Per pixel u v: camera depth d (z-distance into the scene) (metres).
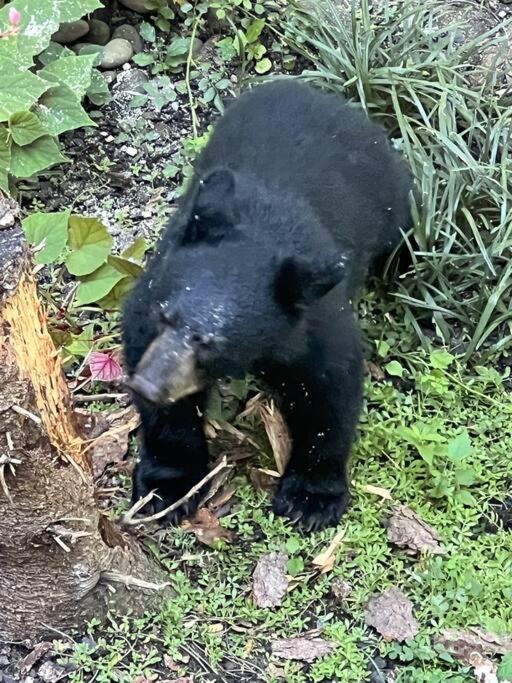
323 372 2.40
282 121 2.63
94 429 2.61
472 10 3.30
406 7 3.17
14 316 2.01
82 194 3.00
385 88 3.06
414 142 2.96
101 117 3.10
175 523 2.54
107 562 2.32
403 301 2.87
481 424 2.72
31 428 2.08
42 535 2.21
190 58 3.16
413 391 2.78
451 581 2.48
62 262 2.82
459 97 3.04
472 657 2.38
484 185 2.93
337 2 3.26
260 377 2.41
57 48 3.08
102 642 2.36
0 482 2.11
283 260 2.25
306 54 3.17
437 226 2.87
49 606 2.32
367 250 2.71
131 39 3.20
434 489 2.59
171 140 3.09
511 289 2.88
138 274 2.65
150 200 3.00
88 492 2.24
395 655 2.39
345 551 2.51
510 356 2.86
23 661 2.34
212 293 2.23
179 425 2.48
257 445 2.63
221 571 2.48
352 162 2.67
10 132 2.82
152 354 2.24
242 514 2.55
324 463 2.54
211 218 2.29
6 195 2.12
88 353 2.60
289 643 2.40
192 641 2.39
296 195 2.44
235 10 3.24
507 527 2.61
